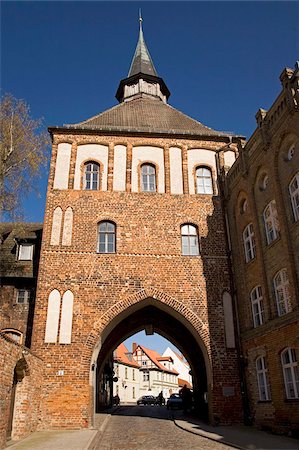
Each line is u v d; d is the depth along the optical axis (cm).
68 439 1415
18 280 2352
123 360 6425
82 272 2016
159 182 2286
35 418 1669
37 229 2747
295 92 1552
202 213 2230
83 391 1805
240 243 2045
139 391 6906
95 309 1952
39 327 1889
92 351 1878
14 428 1462
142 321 2556
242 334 1927
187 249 2153
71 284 1988
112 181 2256
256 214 1869
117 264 2050
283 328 1551
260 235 1812
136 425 1942
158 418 2325
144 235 2136
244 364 1883
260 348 1738
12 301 2309
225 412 1834
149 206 2208
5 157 2262
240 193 2086
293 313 1479
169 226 2172
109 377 3622
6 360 1235
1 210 2231
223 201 2258
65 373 1825
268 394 1680
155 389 7131
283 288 1612
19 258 2459
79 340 1886
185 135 2398
